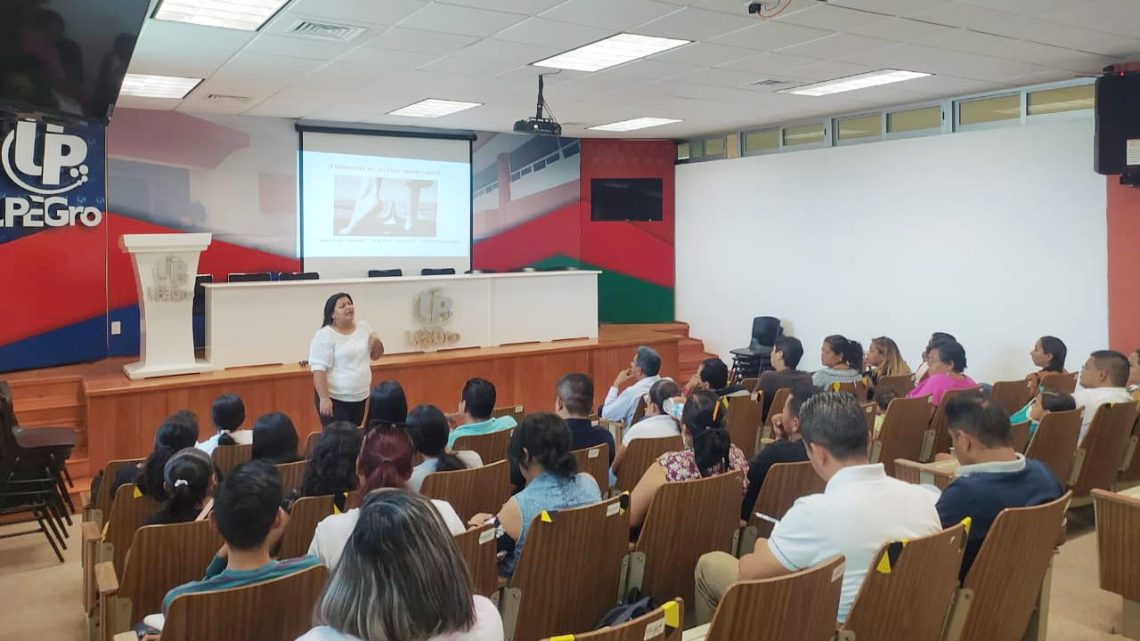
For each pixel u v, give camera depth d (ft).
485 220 33.88
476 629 4.60
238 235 29.09
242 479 6.42
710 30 17.25
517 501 8.71
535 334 27.35
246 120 29.01
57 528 16.72
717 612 5.71
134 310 26.73
